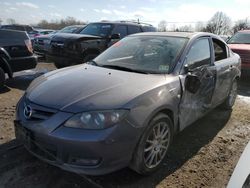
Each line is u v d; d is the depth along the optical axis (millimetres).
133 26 10242
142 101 3113
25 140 3209
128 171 3469
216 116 5625
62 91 3229
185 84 3830
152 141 3330
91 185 3168
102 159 2857
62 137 2832
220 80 5000
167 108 3447
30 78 8312
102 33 9414
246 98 7195
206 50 4676
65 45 8633
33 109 3123
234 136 4727
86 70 3947
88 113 2887
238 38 10227
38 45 12359
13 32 6895
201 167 3693
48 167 3445
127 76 3625
